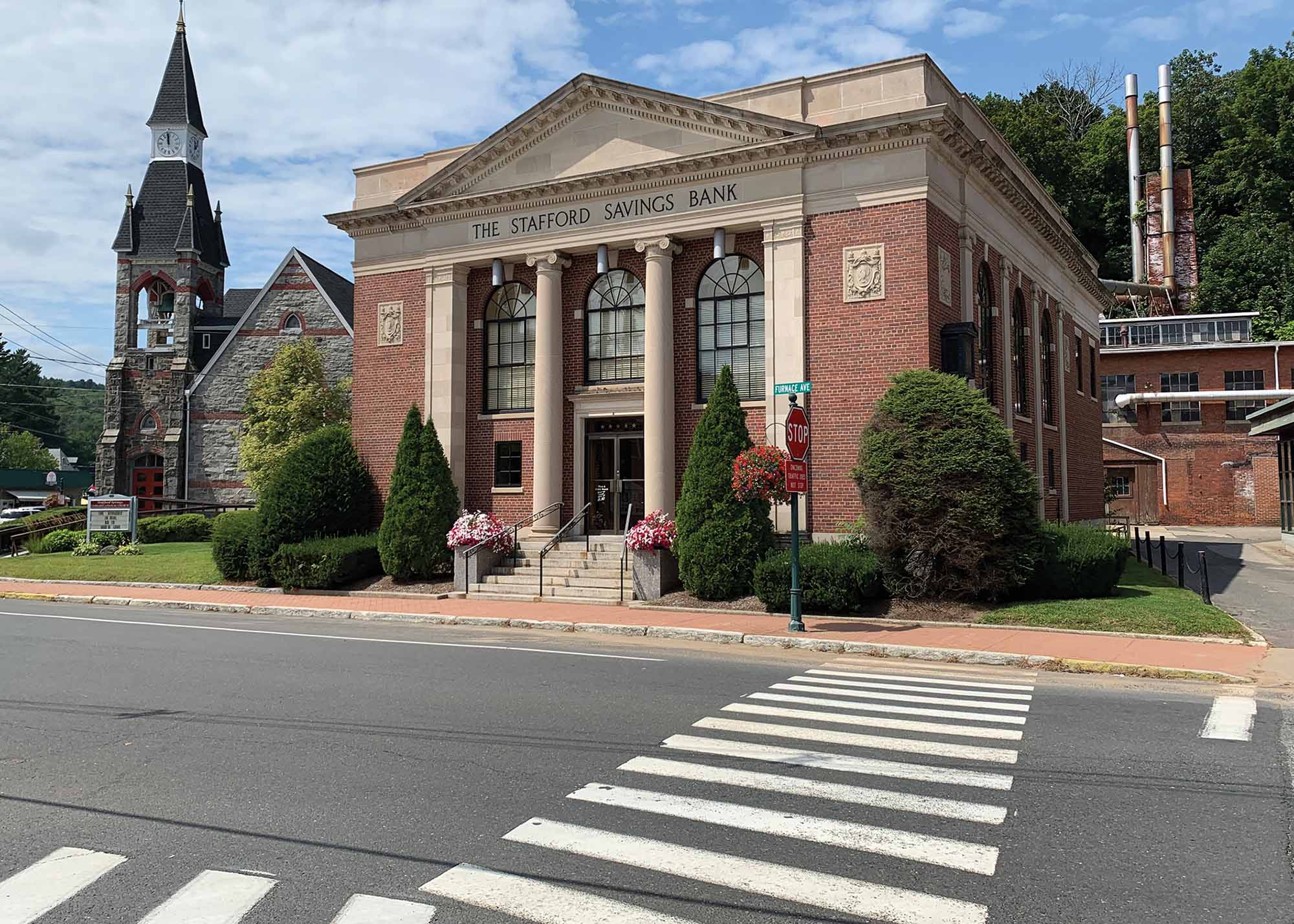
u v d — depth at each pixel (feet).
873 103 72.43
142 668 41.42
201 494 165.68
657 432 76.74
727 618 58.44
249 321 165.78
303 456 84.38
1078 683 38.83
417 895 16.26
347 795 22.24
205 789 22.82
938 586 57.77
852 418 70.28
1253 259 199.52
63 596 79.00
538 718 30.58
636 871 17.31
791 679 38.86
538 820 20.26
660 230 78.43
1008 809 20.92
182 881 17.02
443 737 27.96
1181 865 17.70
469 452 88.74
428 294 89.25
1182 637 48.42
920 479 56.59
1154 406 157.99
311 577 77.15
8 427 349.41
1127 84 214.28
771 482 62.13
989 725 29.55
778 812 20.70
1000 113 229.66
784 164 73.72
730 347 77.56
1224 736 28.14
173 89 196.03
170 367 177.88
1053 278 104.06
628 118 80.53
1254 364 157.99
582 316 84.43
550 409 82.53
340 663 43.09
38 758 25.88
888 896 16.21
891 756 25.62
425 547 77.61
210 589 80.48
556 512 82.02
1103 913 15.55
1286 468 111.45
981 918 15.34
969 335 68.90
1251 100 224.53
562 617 60.18
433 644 50.42
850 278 71.00
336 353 161.17
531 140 84.48
